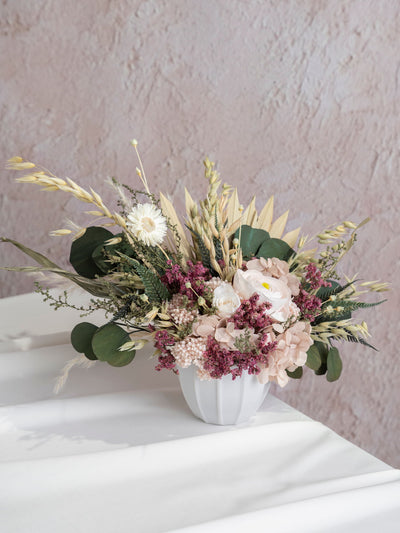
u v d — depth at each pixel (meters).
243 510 0.62
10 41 1.57
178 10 1.61
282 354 0.76
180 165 1.69
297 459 0.73
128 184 1.69
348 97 1.71
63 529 0.59
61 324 1.26
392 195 1.77
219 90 1.67
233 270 0.80
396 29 1.70
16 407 0.87
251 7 1.63
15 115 1.61
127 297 0.82
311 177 1.73
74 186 0.79
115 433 0.83
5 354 1.07
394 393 1.86
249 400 0.83
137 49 1.62
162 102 1.66
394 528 0.58
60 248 1.70
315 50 1.67
